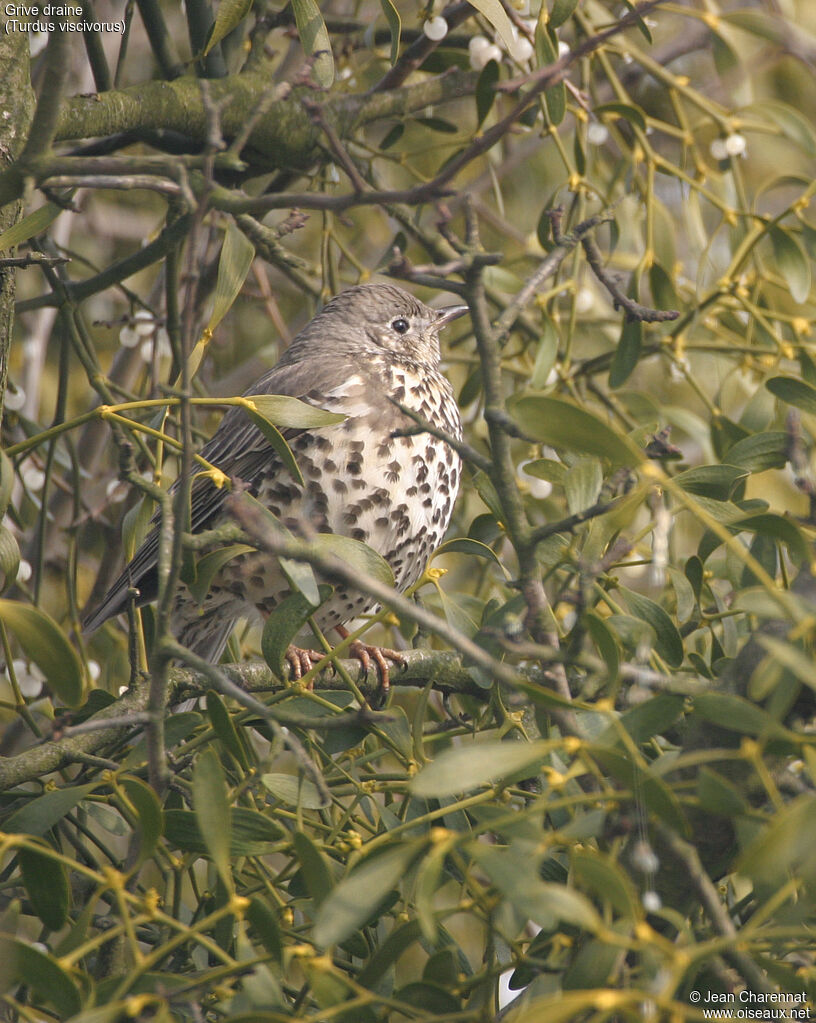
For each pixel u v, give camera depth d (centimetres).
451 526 1069
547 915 360
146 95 761
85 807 633
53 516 1073
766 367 907
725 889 580
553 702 409
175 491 541
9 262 612
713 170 1065
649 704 431
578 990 383
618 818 411
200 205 441
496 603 639
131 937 407
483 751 375
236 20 736
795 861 364
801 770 559
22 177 513
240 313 1288
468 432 1021
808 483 462
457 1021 426
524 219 1298
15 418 903
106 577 988
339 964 521
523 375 970
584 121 877
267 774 524
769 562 625
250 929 551
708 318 946
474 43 841
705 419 1162
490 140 477
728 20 829
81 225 1279
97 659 981
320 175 949
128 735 609
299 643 1022
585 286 1021
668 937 486
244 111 812
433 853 371
